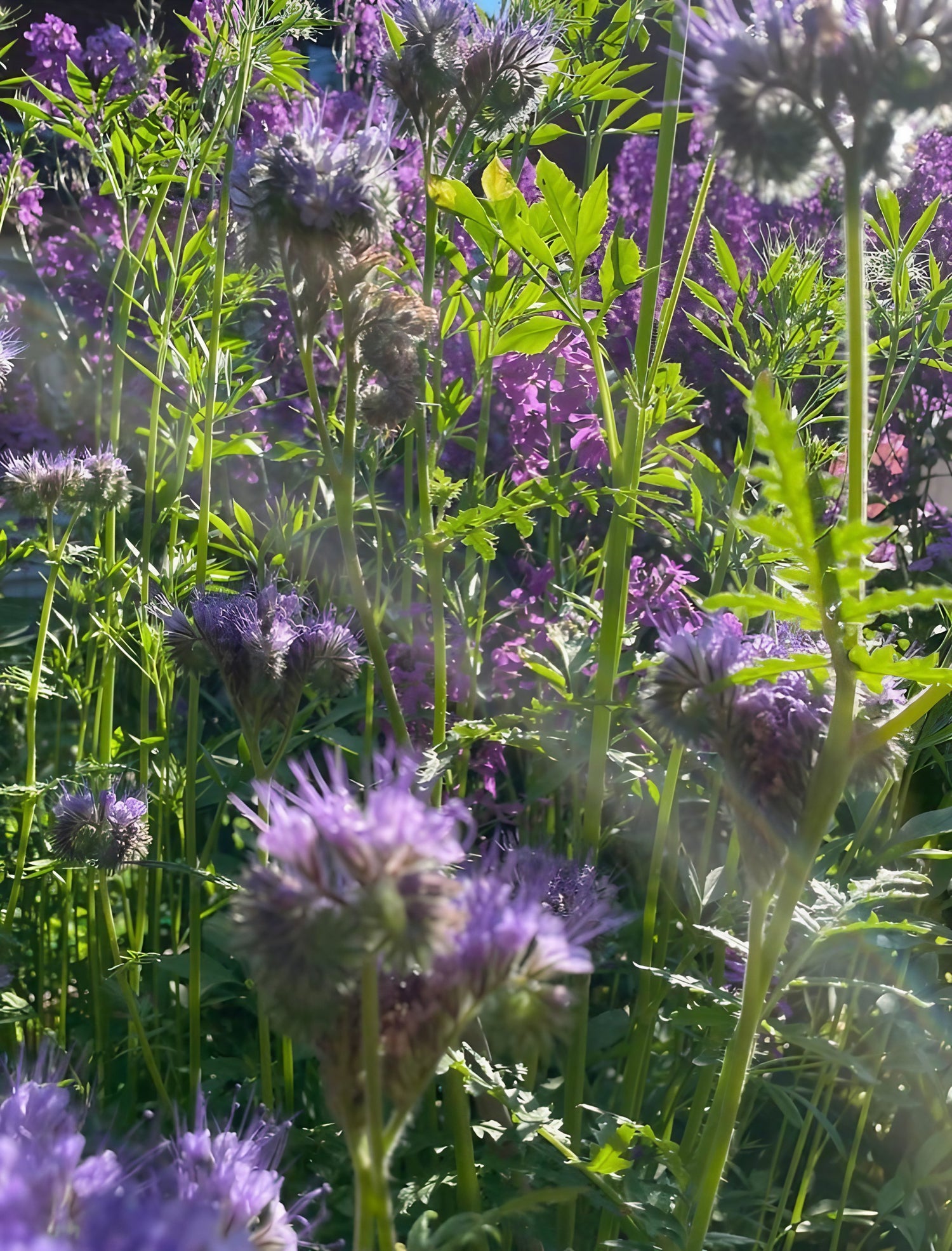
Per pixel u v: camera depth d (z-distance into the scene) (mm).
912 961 2785
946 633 2846
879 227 2793
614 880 3648
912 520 4711
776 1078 3273
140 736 3789
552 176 2197
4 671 3627
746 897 2623
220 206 3004
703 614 3236
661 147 2426
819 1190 3164
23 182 4129
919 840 2619
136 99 3674
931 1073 2408
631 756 2766
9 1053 3229
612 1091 3309
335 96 4688
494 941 1117
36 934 3473
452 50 2658
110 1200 919
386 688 2418
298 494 4238
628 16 2998
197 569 2996
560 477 2533
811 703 1650
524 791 3996
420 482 2639
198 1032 2869
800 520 1303
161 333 3266
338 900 999
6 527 4277
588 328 2350
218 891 3543
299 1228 2404
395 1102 1148
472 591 3148
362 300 2281
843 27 1374
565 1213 2424
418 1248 1490
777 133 1431
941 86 1365
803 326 2857
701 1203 1749
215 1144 1268
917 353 2848
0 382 3512
